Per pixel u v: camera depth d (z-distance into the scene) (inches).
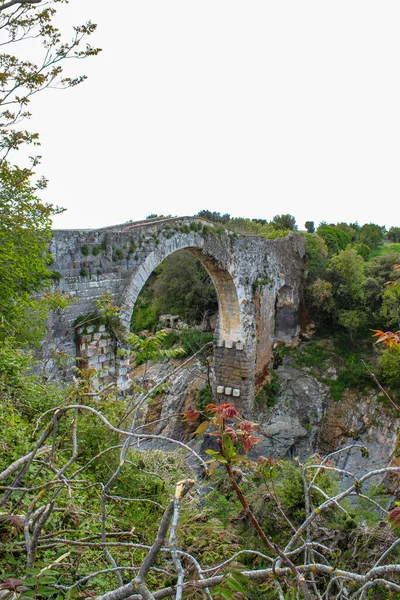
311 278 1455.5
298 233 1478.8
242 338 1177.4
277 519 349.1
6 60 406.3
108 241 719.1
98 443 323.6
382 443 1108.5
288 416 1208.2
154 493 327.6
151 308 1897.1
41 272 542.0
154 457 395.5
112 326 706.8
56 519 205.2
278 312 1433.3
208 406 156.6
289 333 1416.1
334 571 137.2
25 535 155.7
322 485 357.7
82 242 675.4
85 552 183.5
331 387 1280.8
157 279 1875.0
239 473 217.5
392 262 1409.9
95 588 201.2
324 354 1382.9
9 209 473.4
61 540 165.9
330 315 1445.6
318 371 1333.7
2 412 305.9
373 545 294.8
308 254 1487.5
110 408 348.2
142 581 115.4
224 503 388.5
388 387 1216.2
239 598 127.0
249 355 1184.8
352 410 1218.6
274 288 1320.1
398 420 1119.6
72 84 435.2
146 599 111.9
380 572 126.5
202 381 1268.5
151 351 444.1
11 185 453.4
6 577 156.3
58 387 502.0
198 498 367.9
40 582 139.6
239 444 150.3
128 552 228.8
